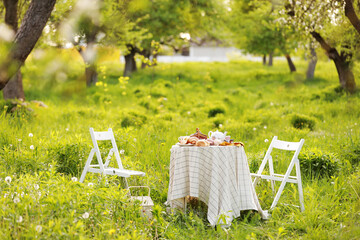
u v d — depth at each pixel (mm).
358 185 5828
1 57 4688
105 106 15977
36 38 4906
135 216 4332
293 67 26891
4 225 3520
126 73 25656
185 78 25375
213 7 24766
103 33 3172
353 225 4469
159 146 8016
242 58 45125
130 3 3436
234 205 5168
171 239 4301
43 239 3320
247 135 10422
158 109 15766
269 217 5188
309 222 4754
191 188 5156
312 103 16031
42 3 4844
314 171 7086
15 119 9859
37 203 3859
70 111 12797
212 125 12047
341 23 12211
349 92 16734
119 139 8086
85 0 2957
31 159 6074
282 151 7965
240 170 5320
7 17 10805
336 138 9227
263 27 24125
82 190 4277
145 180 6035
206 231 4703
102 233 3719
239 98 19000
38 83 2697
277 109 14977
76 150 6887
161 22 24094
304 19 12633
